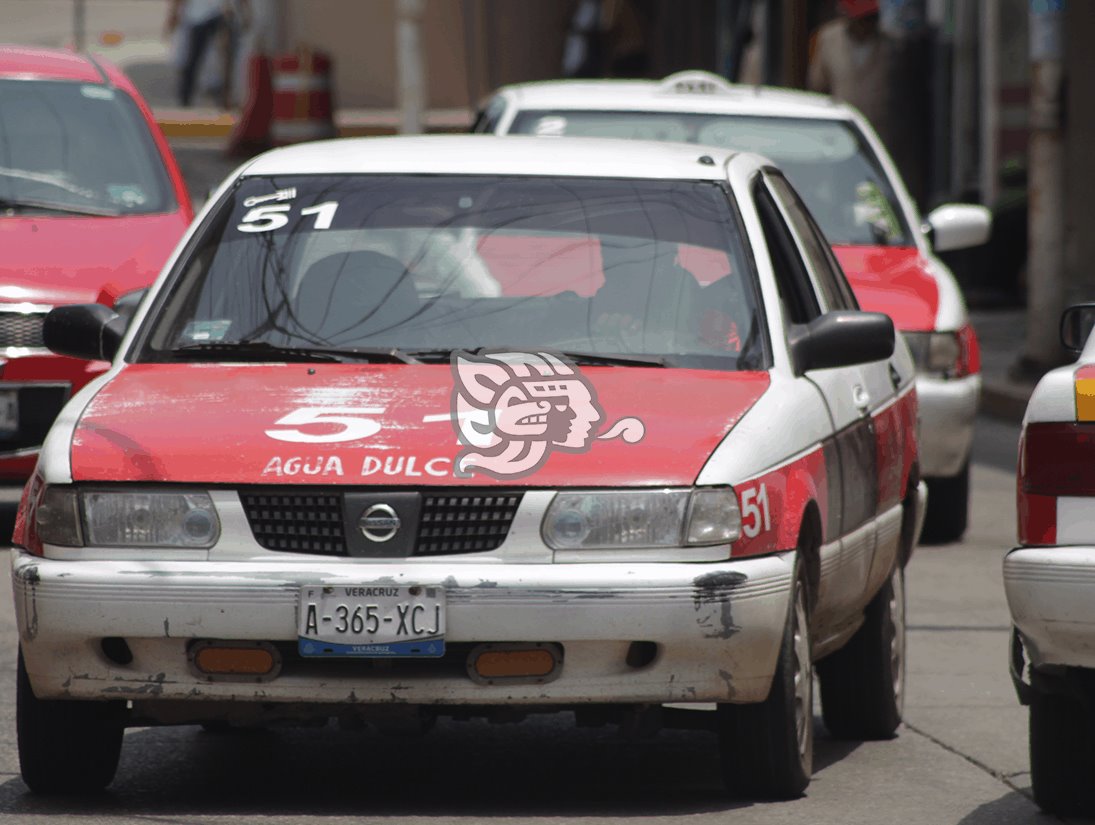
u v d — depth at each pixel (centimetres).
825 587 2328
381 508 2078
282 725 2198
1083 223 6594
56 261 3809
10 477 3750
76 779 2234
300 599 2061
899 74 7081
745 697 2123
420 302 2380
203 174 9406
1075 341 2295
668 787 2333
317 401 2198
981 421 6084
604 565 2077
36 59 4425
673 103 4272
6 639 3077
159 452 2125
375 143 2639
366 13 12262
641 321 2361
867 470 2494
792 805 2238
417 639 2056
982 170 8812
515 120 4209
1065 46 6141
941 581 3747
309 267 2427
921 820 2200
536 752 2530
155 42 14525
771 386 2286
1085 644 2017
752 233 2455
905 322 3966
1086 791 2186
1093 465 2025
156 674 2100
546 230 2452
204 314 2398
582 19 11194
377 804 2231
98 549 2108
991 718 2745
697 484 2105
